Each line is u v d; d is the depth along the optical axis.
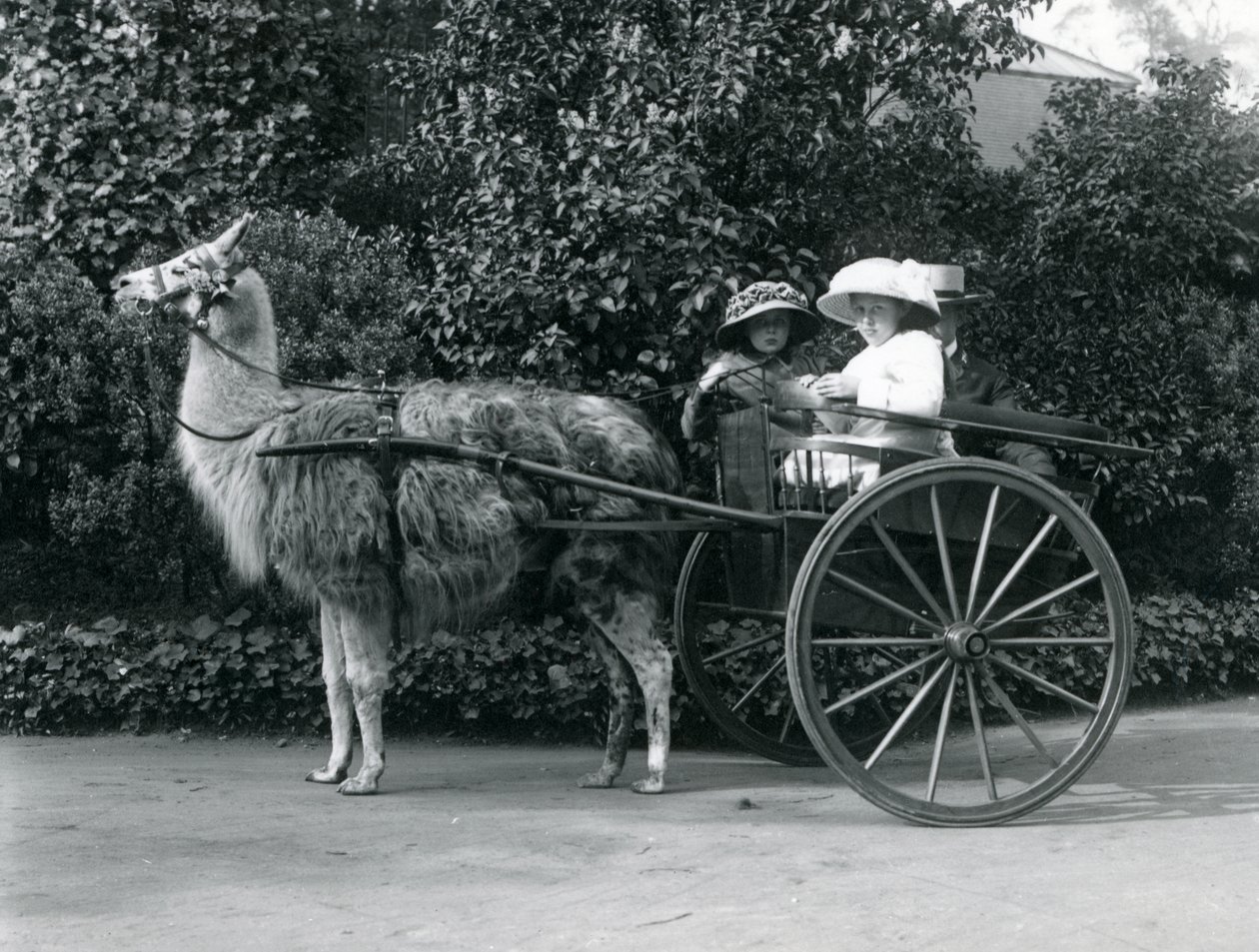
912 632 5.57
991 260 9.70
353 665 5.49
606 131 7.94
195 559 8.10
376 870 4.27
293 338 7.54
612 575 5.62
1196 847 4.56
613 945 3.52
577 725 7.29
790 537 5.20
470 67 8.77
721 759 6.75
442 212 9.23
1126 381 9.52
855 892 3.98
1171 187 10.00
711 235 7.78
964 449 6.74
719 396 6.28
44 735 6.99
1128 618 5.11
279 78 9.06
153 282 5.55
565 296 7.64
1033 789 5.02
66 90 8.45
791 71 8.23
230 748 6.76
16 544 8.79
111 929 3.66
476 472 5.37
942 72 9.22
